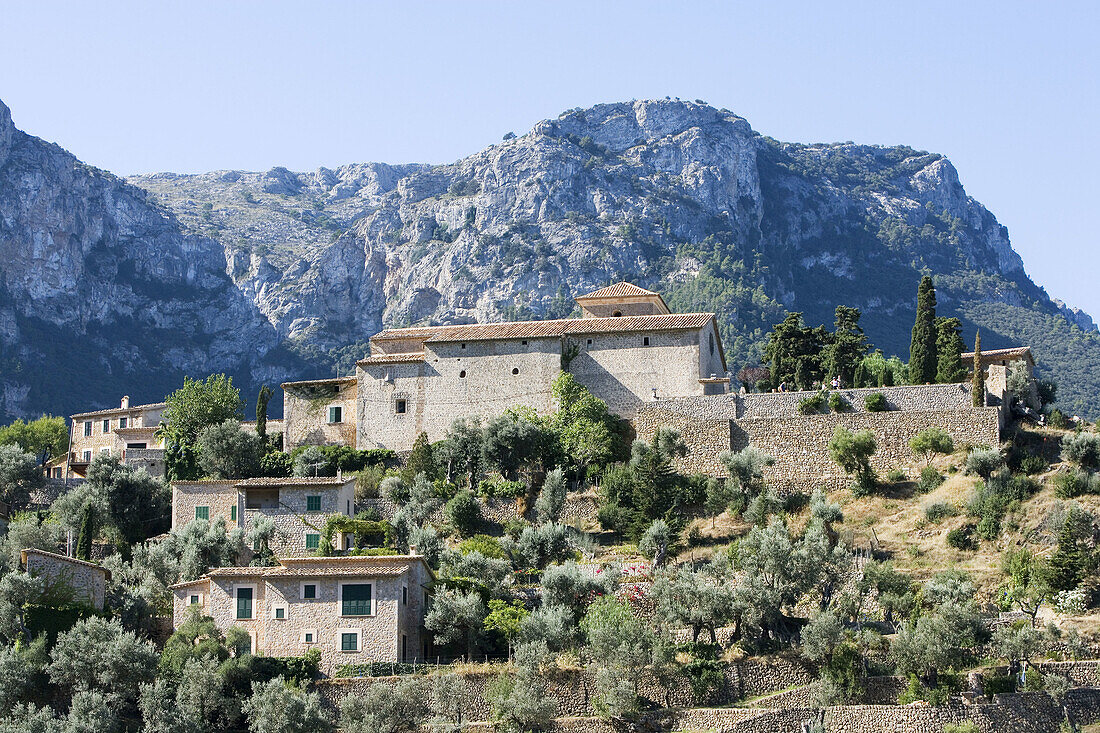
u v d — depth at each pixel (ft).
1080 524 348.18
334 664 312.91
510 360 467.93
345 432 475.72
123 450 511.81
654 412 435.53
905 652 302.04
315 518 393.70
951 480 390.63
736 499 393.91
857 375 513.86
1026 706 293.43
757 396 431.84
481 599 332.39
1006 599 331.57
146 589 344.49
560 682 303.89
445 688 297.12
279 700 287.69
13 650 304.71
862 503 394.52
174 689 301.22
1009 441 404.98
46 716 289.53
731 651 314.55
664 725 293.23
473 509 408.46
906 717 291.38
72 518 407.64
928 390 422.41
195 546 365.81
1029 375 459.32
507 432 428.56
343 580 318.24
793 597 327.67
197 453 462.60
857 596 334.24
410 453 459.32
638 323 471.21
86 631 311.06
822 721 292.61
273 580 320.70
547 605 333.62
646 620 327.06
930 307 488.44
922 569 353.72
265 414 497.87
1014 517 363.76
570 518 409.28
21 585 326.65
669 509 388.78
